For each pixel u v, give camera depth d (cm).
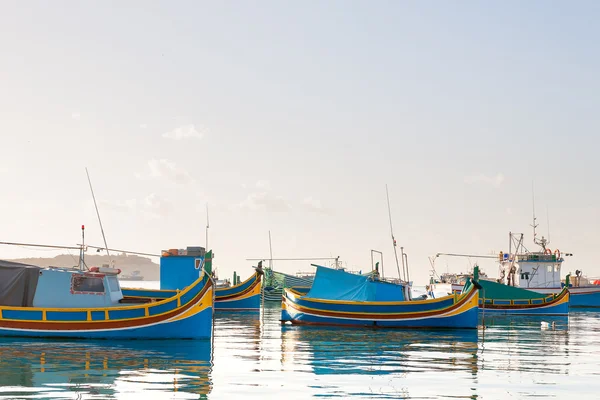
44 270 3894
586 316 7725
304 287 10400
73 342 3672
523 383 2719
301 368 3011
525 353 3709
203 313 3838
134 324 3772
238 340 4181
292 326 5316
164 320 3784
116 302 3956
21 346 3506
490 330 5250
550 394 2503
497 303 7419
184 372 2814
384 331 4925
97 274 3903
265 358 3319
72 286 3875
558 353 3744
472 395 2458
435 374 2905
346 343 4072
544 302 7325
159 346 3588
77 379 2614
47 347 3478
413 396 2419
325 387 2552
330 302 5334
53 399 2264
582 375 2939
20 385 2491
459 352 3697
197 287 3847
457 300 5103
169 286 6056
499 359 3431
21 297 3866
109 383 2544
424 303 5109
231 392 2427
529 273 8581
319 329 5050
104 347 3506
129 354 3288
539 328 5547
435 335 4672
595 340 4519
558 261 8575
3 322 3812
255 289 7600
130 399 2283
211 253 6278
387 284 5453
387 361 3281
